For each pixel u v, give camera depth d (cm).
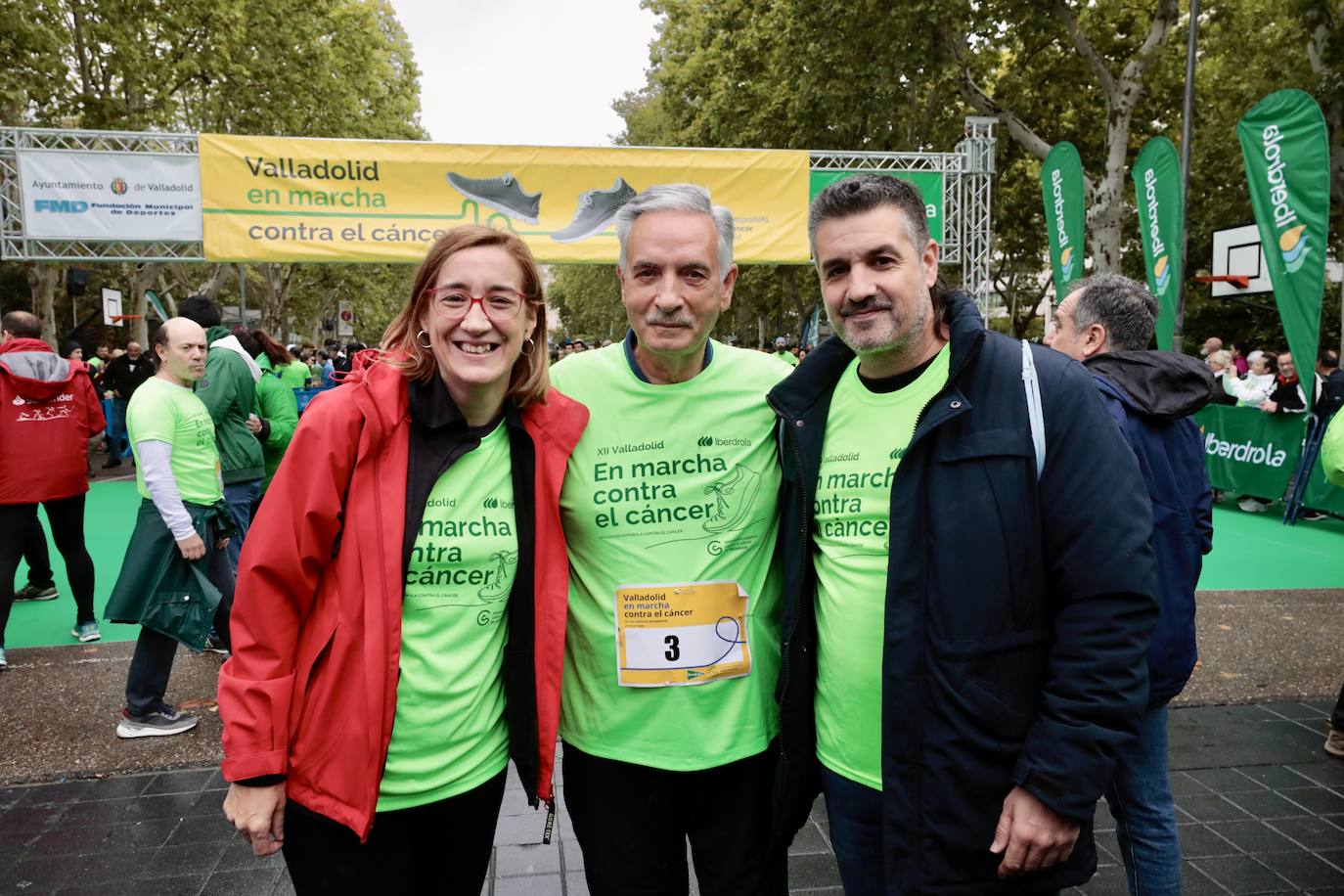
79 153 912
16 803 334
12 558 482
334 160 945
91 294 3086
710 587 194
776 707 203
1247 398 1010
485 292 169
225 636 477
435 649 175
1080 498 158
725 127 2330
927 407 168
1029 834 156
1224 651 497
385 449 172
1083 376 166
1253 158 834
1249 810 325
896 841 169
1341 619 557
